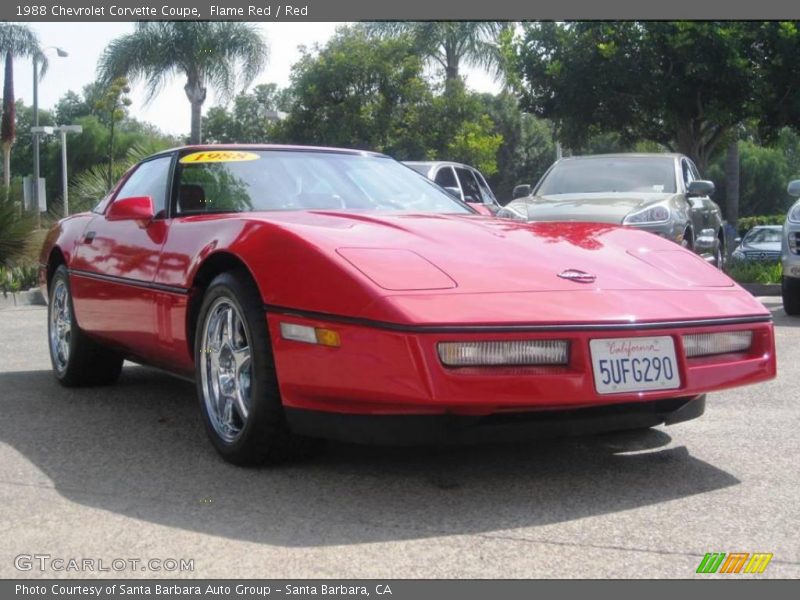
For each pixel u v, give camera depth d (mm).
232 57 24734
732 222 25219
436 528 2875
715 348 3363
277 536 2811
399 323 2957
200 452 3803
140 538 2801
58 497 3205
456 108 26516
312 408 3211
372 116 26062
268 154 4586
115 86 20703
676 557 2641
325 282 3156
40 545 2750
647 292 3354
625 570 2549
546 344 3041
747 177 50656
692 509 3057
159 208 4477
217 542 2764
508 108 40219
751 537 2795
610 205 9047
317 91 26156
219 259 3701
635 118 17297
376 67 26031
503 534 2822
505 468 3537
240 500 3154
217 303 3627
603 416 3258
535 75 17266
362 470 3506
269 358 3350
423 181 4789
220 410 3684
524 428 3145
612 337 3100
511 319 3008
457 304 3039
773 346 3535
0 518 2988
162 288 4035
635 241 3893
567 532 2840
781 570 2547
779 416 4375
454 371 2953
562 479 3398
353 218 3799
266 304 3299
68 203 22703
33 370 5922
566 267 3406
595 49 16625
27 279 12031
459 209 4582
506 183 40531
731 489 3273
